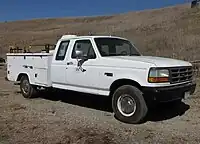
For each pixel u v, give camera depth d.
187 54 19.02
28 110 7.36
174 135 5.25
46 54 7.95
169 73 5.88
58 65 7.62
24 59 9.00
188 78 6.56
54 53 7.84
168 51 22.14
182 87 6.16
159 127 5.79
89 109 7.50
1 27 90.81
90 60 6.79
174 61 6.41
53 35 56.12
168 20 46.06
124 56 6.77
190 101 8.02
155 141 4.93
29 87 8.95
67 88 7.47
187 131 5.50
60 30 66.44
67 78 7.35
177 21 40.56
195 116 6.59
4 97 9.30
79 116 6.71
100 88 6.57
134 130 5.55
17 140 5.04
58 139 5.04
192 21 36.72
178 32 30.11
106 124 6.00
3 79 14.56
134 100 5.92
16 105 7.96
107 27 56.00
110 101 8.35
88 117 6.62
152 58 6.51
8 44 45.66
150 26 42.97
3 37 57.00
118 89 6.19
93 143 4.82
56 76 7.70
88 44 7.00
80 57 7.05
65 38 7.70
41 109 7.49
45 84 8.09
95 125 5.91
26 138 5.13
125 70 6.07
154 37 30.38
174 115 6.75
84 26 68.50
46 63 8.00
